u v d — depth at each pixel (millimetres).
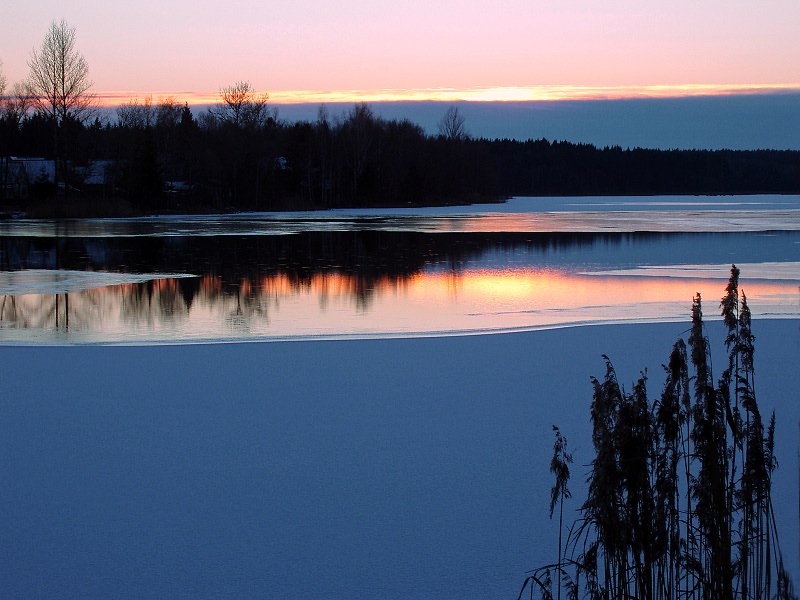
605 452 4777
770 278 24812
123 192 73500
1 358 13617
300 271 27578
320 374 12312
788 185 195875
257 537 6809
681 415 5164
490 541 6738
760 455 5047
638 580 4797
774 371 12047
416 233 46125
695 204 101938
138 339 15586
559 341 14688
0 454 8805
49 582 6086
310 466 8391
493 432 9445
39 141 97562
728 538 4910
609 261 30297
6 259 31547
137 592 5934
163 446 9023
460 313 18531
